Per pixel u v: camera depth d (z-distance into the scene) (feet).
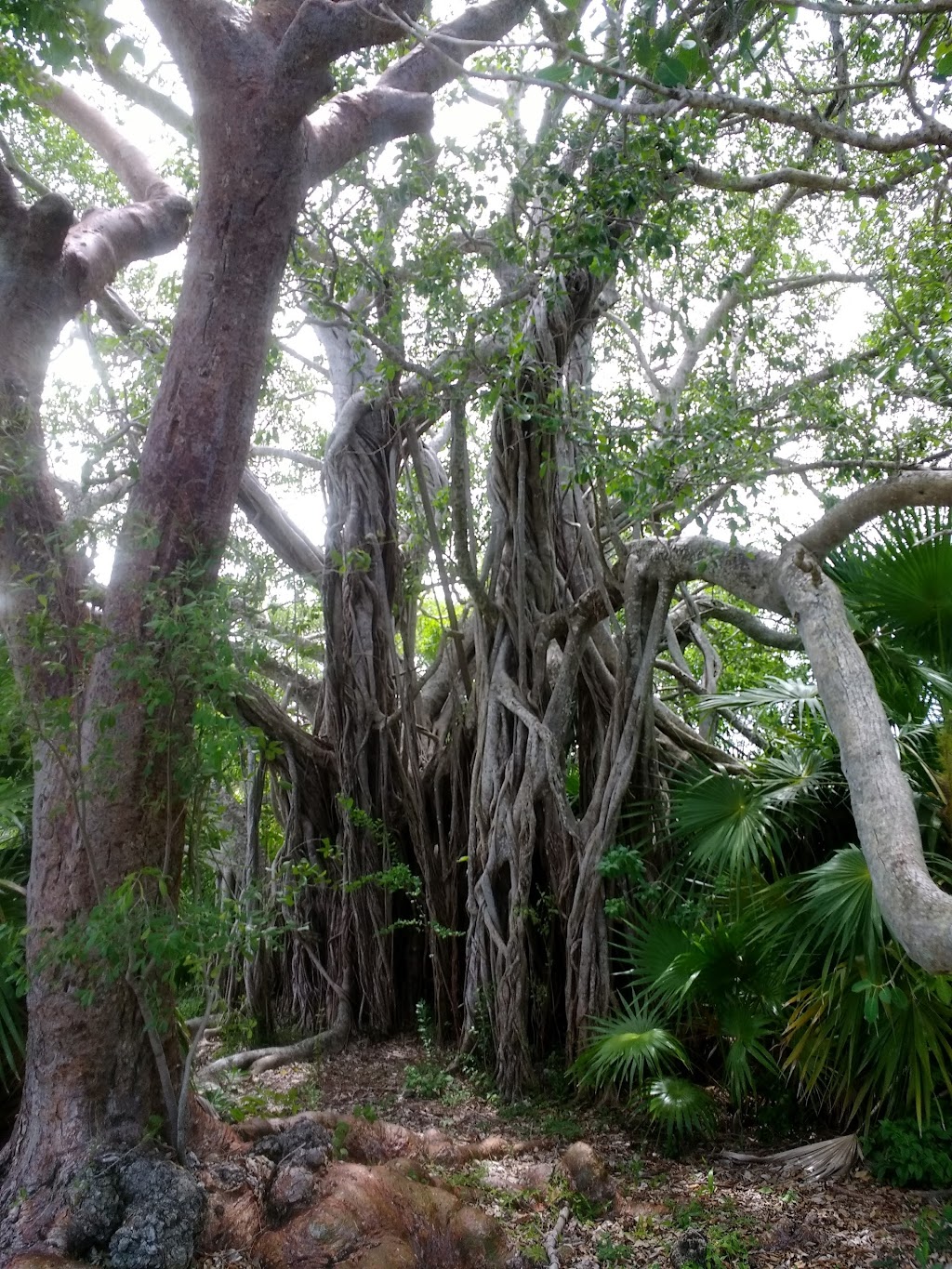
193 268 18.99
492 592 32.01
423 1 22.75
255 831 35.04
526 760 29.32
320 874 28.89
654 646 27.04
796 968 21.95
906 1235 17.53
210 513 18.53
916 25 23.70
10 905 21.48
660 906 27.07
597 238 22.81
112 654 17.47
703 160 25.09
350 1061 30.99
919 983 19.29
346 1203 16.92
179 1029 21.26
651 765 28.50
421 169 26.22
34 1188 16.65
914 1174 19.34
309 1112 21.22
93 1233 15.84
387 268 27.78
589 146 22.98
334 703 34.63
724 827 24.71
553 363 29.89
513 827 28.94
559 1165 20.18
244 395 19.03
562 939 29.40
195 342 18.75
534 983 28.60
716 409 25.31
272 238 19.21
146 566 17.88
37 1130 17.17
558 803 28.43
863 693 16.34
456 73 24.93
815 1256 17.02
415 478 38.45
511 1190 19.54
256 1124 20.08
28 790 22.25
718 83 20.03
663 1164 21.57
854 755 15.40
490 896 28.99
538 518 31.63
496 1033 27.55
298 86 18.61
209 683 16.55
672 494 24.70
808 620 18.37
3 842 22.38
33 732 16.76
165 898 16.67
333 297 28.27
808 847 25.44
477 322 26.32
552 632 30.94
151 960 16.57
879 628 23.62
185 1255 15.70
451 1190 19.11
